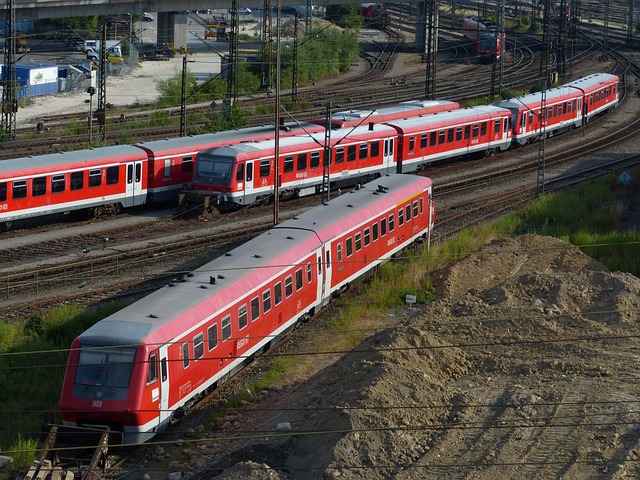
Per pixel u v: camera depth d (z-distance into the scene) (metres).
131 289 49.00
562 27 144.62
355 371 35.97
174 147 66.62
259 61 139.75
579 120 103.06
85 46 151.88
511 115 89.44
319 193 71.56
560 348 39.88
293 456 31.45
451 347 39.25
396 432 31.14
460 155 83.12
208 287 36.75
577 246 57.12
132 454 32.38
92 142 85.12
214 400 36.91
